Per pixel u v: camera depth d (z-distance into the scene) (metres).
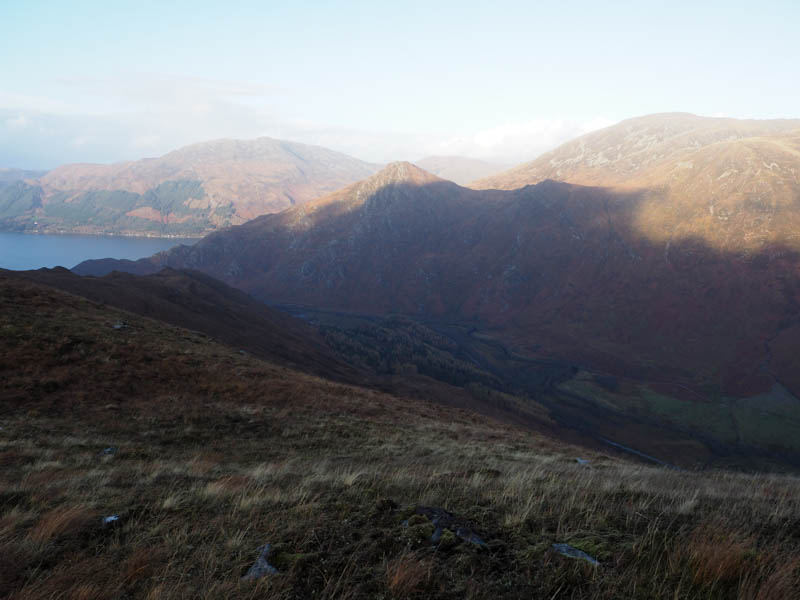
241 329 83.00
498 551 5.18
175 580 4.64
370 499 7.28
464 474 10.67
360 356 163.25
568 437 134.38
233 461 15.91
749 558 4.94
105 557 5.24
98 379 25.30
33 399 21.33
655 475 12.84
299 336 133.75
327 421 26.06
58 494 8.27
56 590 4.46
